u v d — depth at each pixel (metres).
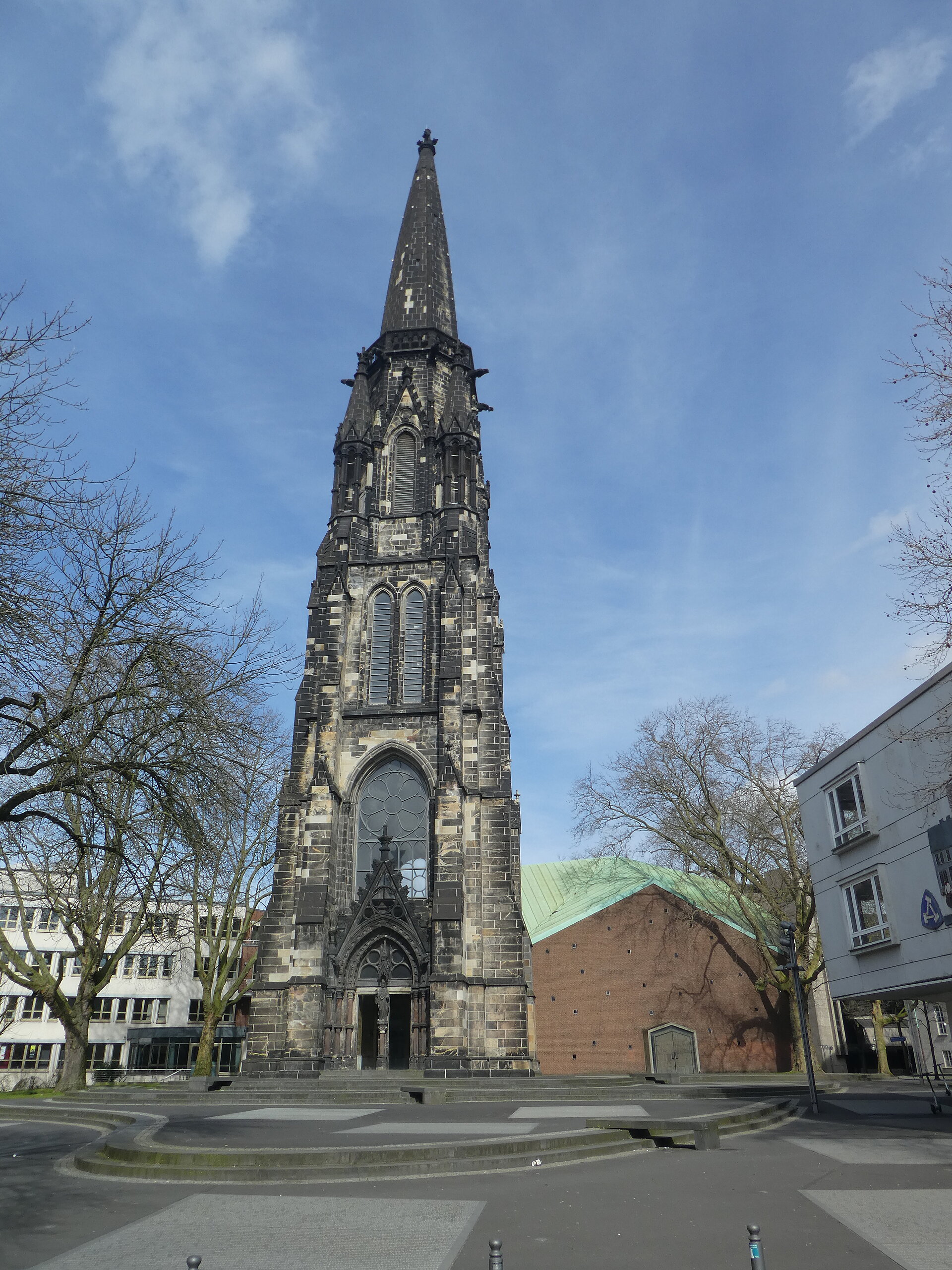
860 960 34.28
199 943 56.16
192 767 19.30
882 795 32.91
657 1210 13.49
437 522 55.56
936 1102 26.48
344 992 44.28
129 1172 16.70
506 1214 13.37
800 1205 13.65
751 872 56.00
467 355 64.31
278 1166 16.69
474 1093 34.03
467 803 47.00
